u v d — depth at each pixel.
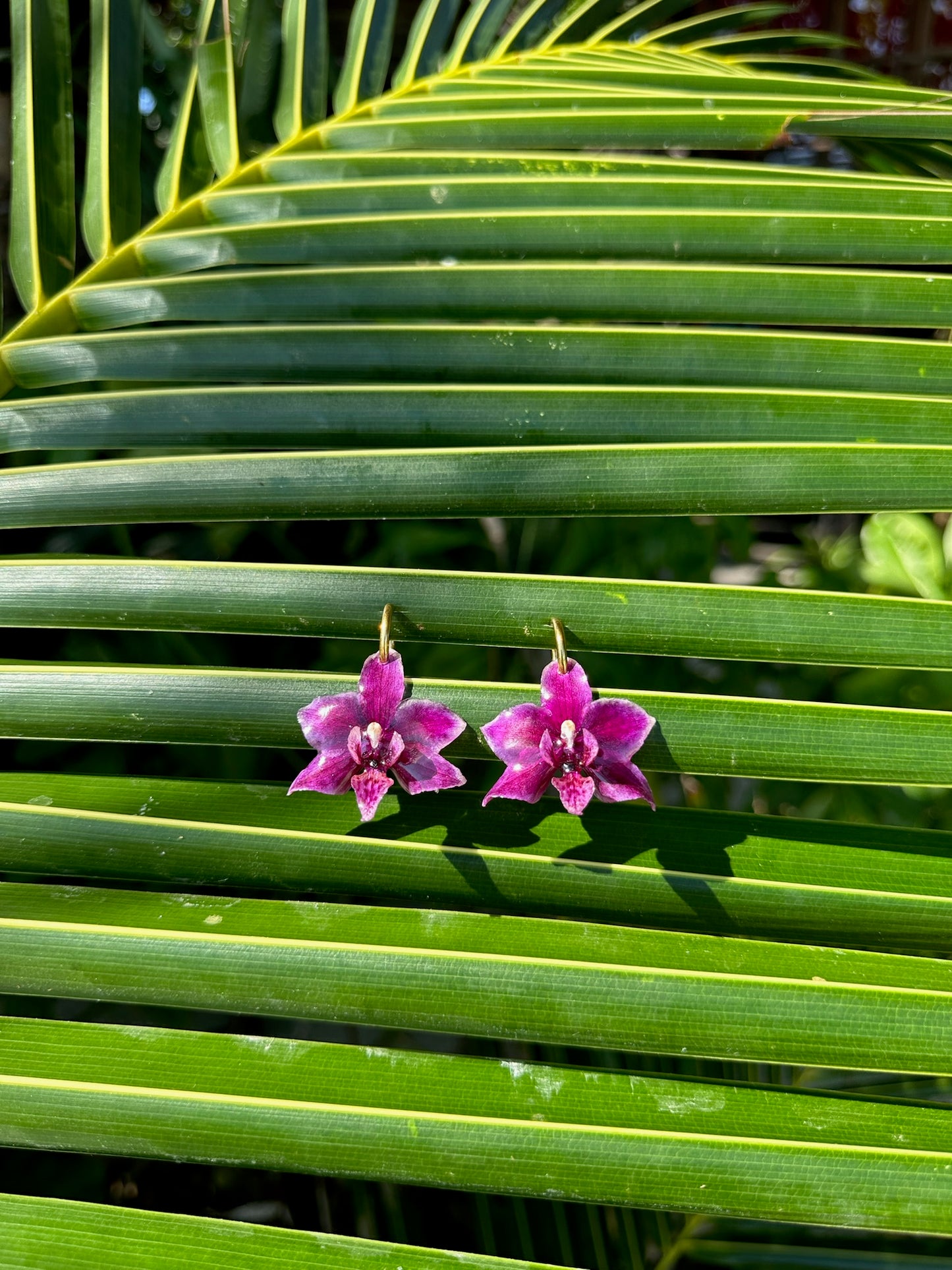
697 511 0.23
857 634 0.23
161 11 0.68
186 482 0.24
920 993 0.21
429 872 0.23
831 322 0.25
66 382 0.26
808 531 0.62
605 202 0.27
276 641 0.45
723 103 0.28
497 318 0.26
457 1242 0.34
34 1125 0.20
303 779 0.22
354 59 0.32
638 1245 0.33
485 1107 0.20
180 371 0.25
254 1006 0.21
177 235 0.28
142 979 0.21
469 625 0.23
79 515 0.24
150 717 0.23
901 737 0.23
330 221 0.27
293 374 0.25
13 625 0.23
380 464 0.24
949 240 0.26
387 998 0.21
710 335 0.25
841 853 0.23
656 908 0.22
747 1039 0.21
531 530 0.49
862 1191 0.20
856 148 0.33
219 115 0.30
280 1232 0.20
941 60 0.90
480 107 0.30
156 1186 0.41
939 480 0.23
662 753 0.23
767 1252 0.33
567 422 0.24
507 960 0.21
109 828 0.23
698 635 0.23
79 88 0.46
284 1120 0.20
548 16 0.36
